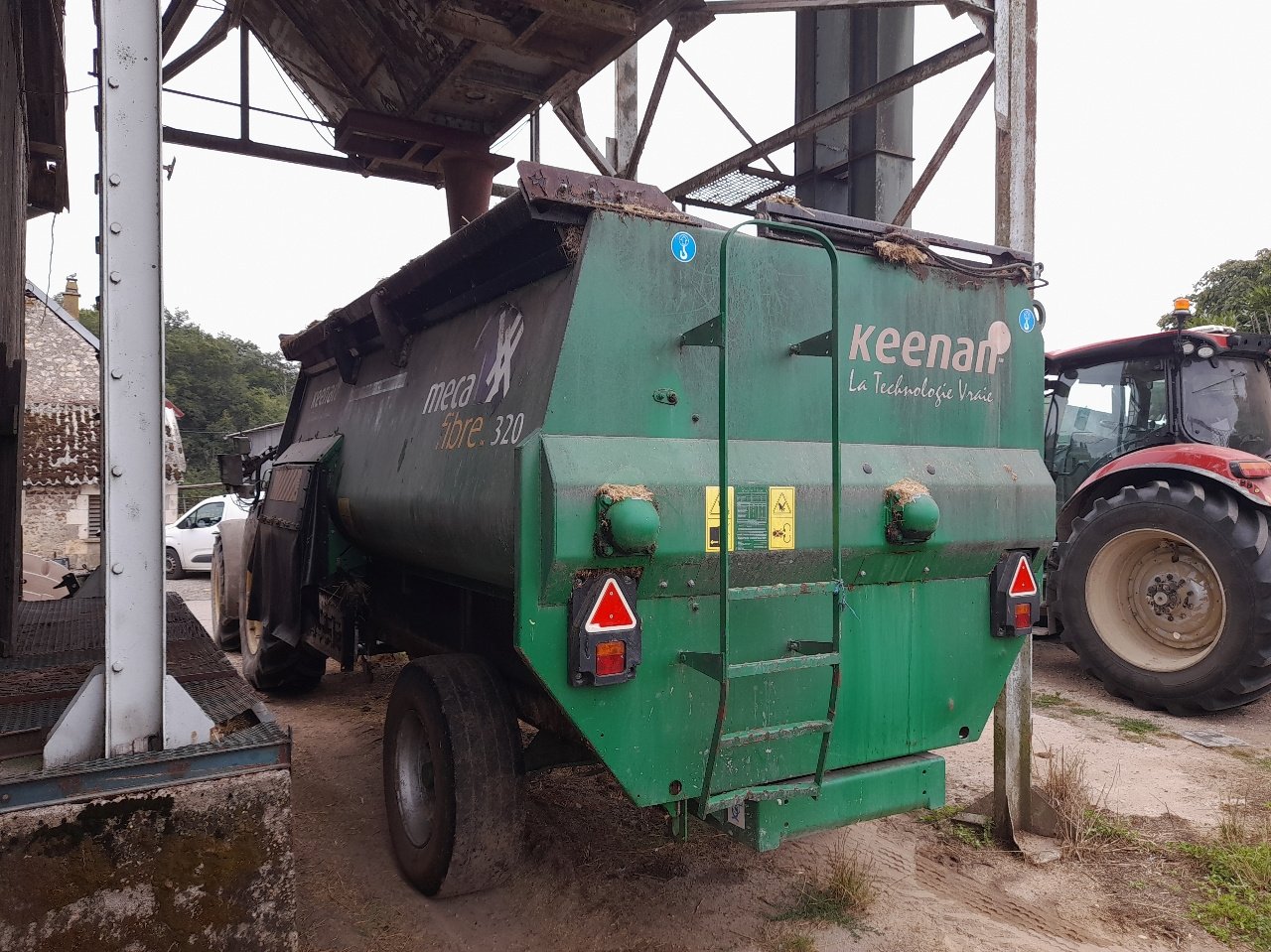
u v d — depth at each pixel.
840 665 2.74
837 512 2.64
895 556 3.06
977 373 3.39
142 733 2.26
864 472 3.01
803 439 2.94
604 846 3.70
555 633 2.50
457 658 3.31
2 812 1.99
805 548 2.85
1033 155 3.87
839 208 7.49
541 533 2.47
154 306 2.26
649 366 2.68
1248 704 6.07
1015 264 3.49
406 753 3.41
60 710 2.79
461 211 7.33
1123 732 5.45
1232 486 5.68
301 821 3.97
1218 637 5.54
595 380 2.59
